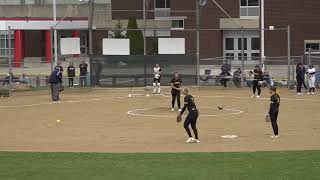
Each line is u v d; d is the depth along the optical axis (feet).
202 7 570.46
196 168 149.07
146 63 420.77
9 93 386.11
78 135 225.97
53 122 264.52
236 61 559.38
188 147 193.36
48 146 199.41
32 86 419.33
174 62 419.95
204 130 233.14
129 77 422.00
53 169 149.69
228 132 227.61
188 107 203.51
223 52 595.88
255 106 317.22
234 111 295.89
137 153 179.01
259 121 258.16
